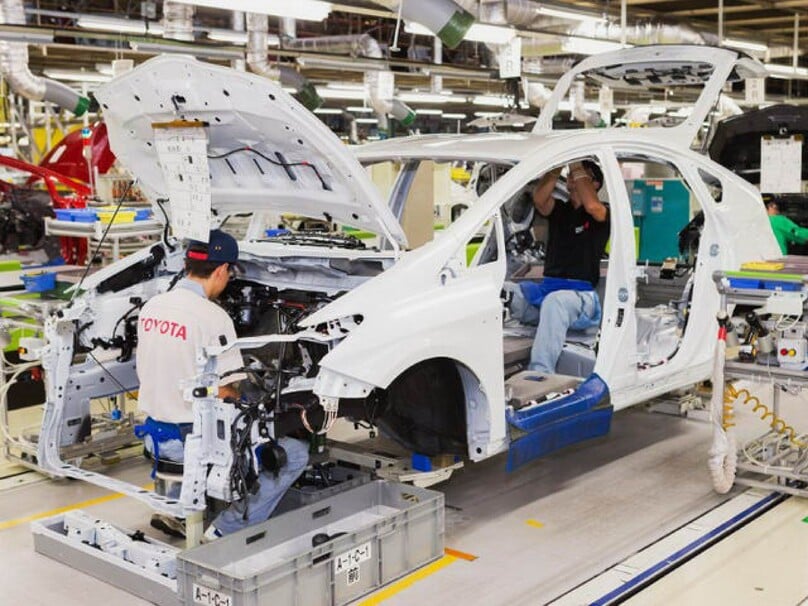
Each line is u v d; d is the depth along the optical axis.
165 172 4.25
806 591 3.88
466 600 3.83
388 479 4.51
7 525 4.79
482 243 6.01
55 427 4.65
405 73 14.55
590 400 4.81
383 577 3.96
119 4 11.41
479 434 4.32
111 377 4.96
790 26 14.03
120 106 4.27
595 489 5.20
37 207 7.63
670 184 10.47
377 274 4.54
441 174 10.06
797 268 4.88
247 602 3.38
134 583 3.92
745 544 4.38
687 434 6.27
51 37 9.43
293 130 3.78
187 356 3.98
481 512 4.88
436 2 7.47
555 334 5.32
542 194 5.77
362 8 9.04
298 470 4.21
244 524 4.13
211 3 8.02
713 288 5.79
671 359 5.57
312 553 3.61
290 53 11.83
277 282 4.80
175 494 4.29
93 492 5.31
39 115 13.98
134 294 4.93
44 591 3.99
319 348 4.11
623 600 3.81
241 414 3.72
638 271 5.11
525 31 11.32
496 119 10.34
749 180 8.84
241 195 4.59
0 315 5.82
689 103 18.06
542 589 3.92
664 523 4.66
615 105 20.80
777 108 8.41
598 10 11.35
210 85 3.77
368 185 3.96
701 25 12.80
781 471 4.89
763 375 4.71
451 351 4.08
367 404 4.13
